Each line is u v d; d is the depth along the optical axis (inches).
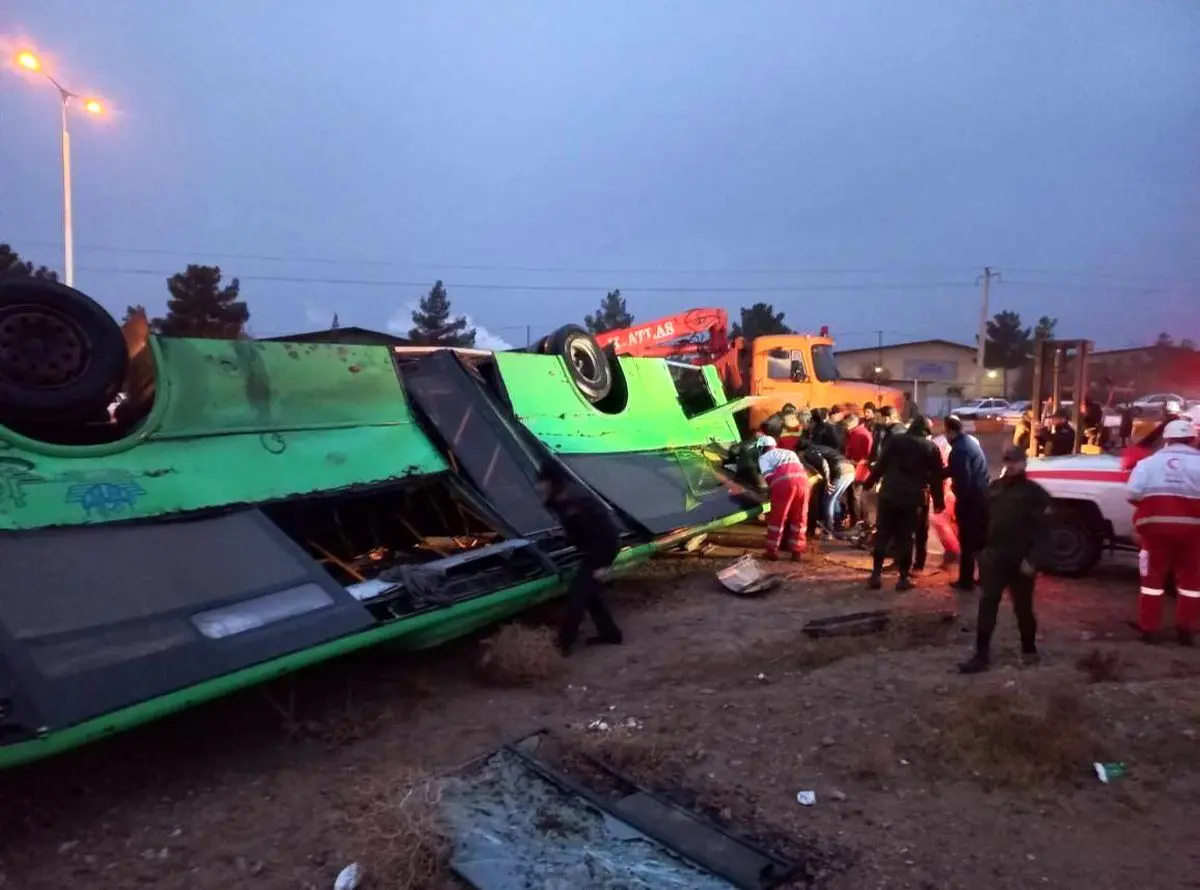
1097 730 190.9
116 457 203.2
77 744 149.4
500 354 349.7
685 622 301.3
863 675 234.8
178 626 174.1
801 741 194.7
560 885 139.0
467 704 222.5
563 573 267.9
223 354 238.4
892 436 343.0
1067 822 160.4
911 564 388.2
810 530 462.6
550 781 173.5
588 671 248.7
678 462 396.2
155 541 190.4
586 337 399.9
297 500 229.8
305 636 189.3
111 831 158.4
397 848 146.1
